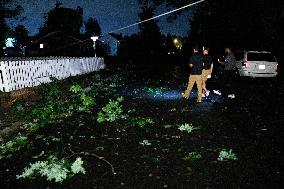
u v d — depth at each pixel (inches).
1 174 205.9
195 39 1737.2
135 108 413.4
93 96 522.0
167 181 188.4
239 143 258.5
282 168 206.2
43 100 462.0
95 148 250.2
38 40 1894.7
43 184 189.8
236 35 1330.0
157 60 2053.4
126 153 237.3
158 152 238.1
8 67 482.3
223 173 199.2
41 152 244.4
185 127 302.8
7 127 314.3
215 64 887.7
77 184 187.6
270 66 711.1
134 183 186.4
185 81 783.1
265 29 1156.5
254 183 185.0
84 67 949.2
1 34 1480.1
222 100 471.5
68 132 298.8
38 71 590.9
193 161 218.7
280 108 406.3
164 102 456.1
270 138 271.9
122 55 2423.7
